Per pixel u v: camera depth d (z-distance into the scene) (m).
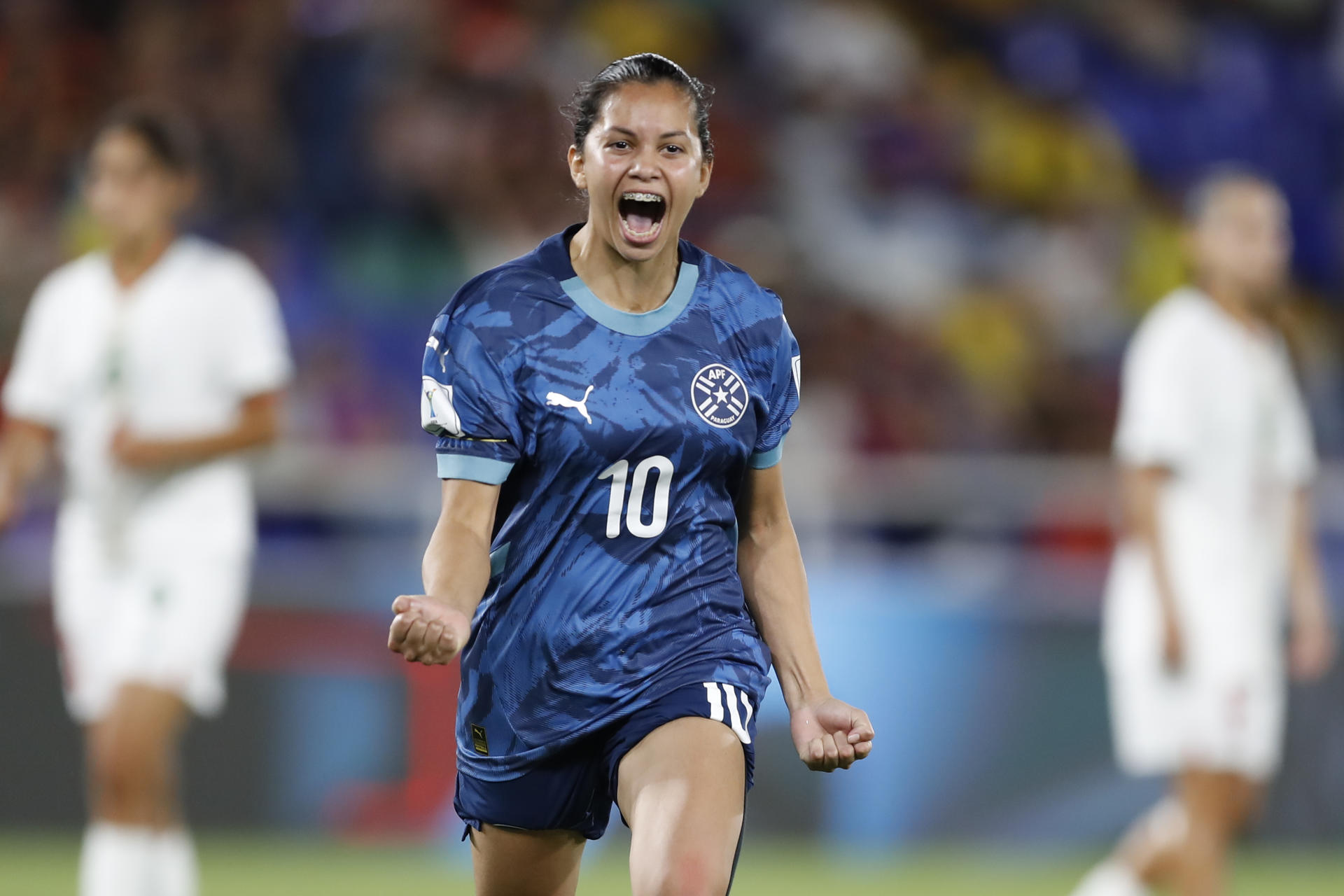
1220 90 51.91
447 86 43.28
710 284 12.68
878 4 50.38
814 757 12.43
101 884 19.70
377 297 40.12
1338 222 51.62
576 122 12.54
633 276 12.44
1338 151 52.41
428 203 41.47
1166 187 50.53
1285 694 32.62
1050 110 50.00
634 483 12.26
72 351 21.09
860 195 46.62
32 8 42.81
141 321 20.91
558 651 12.39
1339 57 53.31
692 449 12.28
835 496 33.22
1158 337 22.83
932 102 48.84
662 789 11.78
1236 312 23.00
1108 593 32.94
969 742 32.44
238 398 21.12
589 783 12.74
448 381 12.23
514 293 12.34
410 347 39.50
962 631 32.62
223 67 42.47
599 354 12.23
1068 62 50.88
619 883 28.84
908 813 32.16
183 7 43.03
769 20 48.69
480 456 12.13
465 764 13.06
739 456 12.54
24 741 31.09
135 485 20.55
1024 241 47.03
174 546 20.47
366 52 42.69
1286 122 52.25
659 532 12.35
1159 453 22.45
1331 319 50.03
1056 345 45.31
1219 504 22.58
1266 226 22.94
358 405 37.91
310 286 39.75
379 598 31.88
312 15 43.06
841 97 47.97
